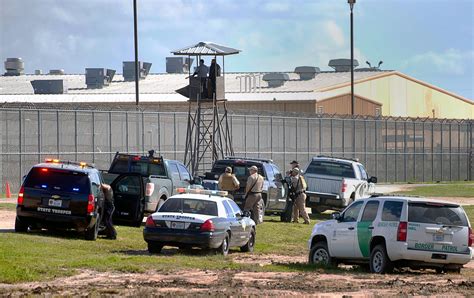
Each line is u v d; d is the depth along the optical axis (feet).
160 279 142.82
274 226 259.19
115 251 182.70
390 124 533.14
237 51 342.85
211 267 160.97
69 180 194.59
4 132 341.41
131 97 573.74
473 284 144.46
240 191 264.11
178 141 397.80
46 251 171.83
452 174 582.76
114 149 370.53
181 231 178.60
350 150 497.87
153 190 231.50
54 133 352.08
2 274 139.33
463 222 160.86
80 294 122.31
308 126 462.19
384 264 159.63
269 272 157.17
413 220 158.61
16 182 343.67
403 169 542.98
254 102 574.15
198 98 350.84
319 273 158.10
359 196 303.48
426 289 136.15
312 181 298.76
